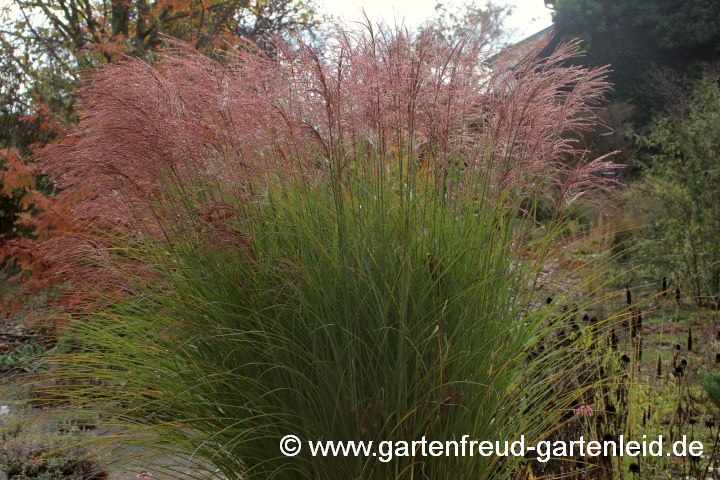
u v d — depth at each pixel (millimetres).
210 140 2516
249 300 2334
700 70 19797
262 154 2561
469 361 2254
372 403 2135
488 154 2611
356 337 2113
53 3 11250
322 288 2215
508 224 2594
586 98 2678
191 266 2418
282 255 2352
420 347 2201
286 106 2441
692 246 7227
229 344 2309
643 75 20281
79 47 10258
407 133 2479
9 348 5066
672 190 8094
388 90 2402
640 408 3287
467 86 2566
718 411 3332
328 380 2146
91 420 3295
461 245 2395
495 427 2334
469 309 2295
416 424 2145
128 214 2561
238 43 2811
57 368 2797
